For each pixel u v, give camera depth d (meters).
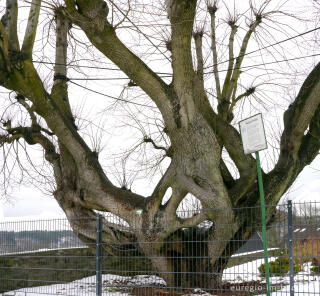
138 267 11.81
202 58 12.56
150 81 10.05
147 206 10.52
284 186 10.84
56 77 13.09
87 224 11.51
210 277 9.49
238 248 9.42
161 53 12.45
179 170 10.19
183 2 9.54
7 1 10.64
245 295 8.56
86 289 9.52
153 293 9.27
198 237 10.41
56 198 12.45
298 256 6.93
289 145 10.86
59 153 13.45
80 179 11.70
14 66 10.29
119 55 9.88
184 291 9.13
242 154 10.83
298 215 6.88
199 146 9.93
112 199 11.13
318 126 11.15
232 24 13.10
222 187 9.85
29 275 11.13
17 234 10.07
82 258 11.78
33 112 12.70
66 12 9.66
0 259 11.25
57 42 13.20
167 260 10.33
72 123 12.74
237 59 12.54
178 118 9.97
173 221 10.21
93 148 12.99
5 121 12.59
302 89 10.74
